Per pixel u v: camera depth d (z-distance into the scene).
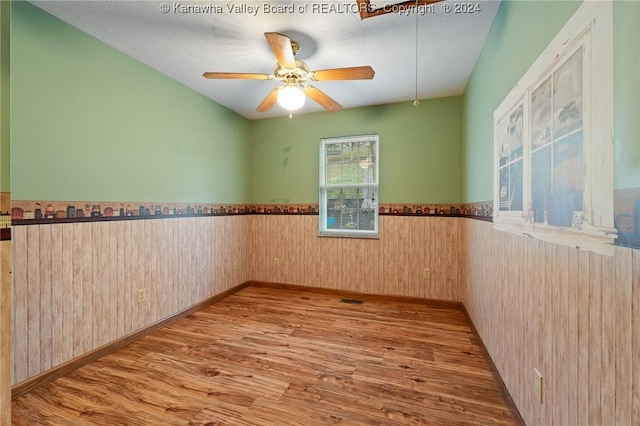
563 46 1.08
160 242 2.82
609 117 0.83
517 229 1.56
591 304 0.93
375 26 2.11
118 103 2.43
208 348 2.41
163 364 2.16
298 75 2.22
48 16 1.96
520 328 1.54
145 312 2.65
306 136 4.06
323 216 4.05
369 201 3.85
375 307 3.43
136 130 2.58
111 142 2.37
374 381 1.95
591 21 0.91
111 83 2.37
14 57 1.79
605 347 0.87
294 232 4.11
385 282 3.70
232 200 3.92
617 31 0.80
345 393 1.83
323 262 3.97
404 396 1.80
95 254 2.24
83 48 2.17
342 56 2.53
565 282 1.09
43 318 1.91
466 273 3.10
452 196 3.45
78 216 2.13
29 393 1.82
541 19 1.27
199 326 2.87
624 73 0.77
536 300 1.34
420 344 2.48
